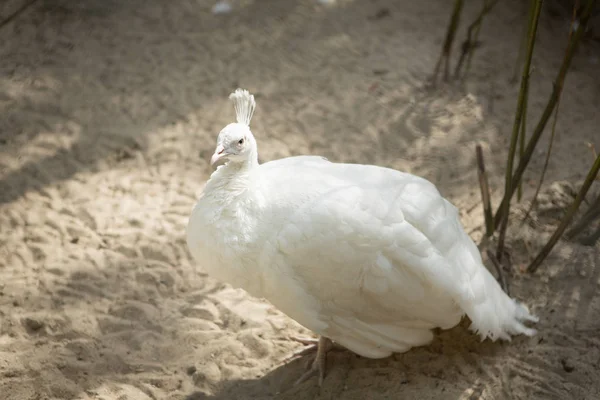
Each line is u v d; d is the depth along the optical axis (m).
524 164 7.95
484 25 12.65
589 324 7.62
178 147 10.17
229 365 7.45
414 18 12.88
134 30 12.21
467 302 6.80
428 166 9.96
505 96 11.15
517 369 7.29
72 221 8.98
